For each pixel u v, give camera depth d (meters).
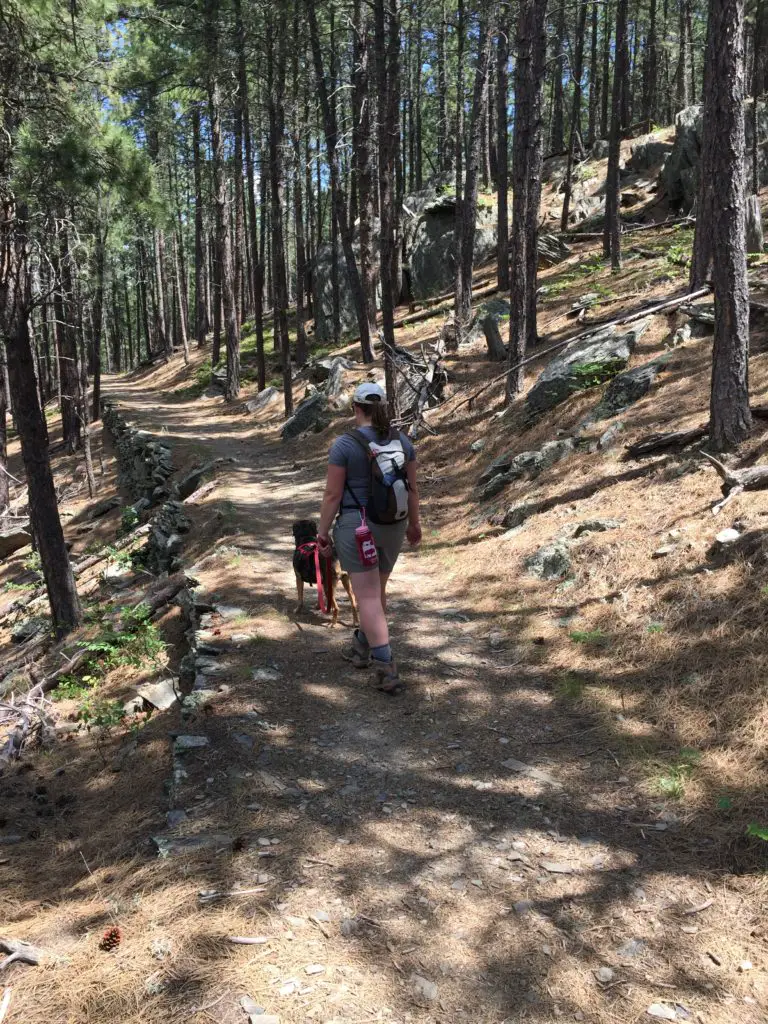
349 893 2.82
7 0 8.20
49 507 9.87
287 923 2.64
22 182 8.38
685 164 24.81
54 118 8.80
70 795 4.92
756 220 14.30
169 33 18.69
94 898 3.00
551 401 11.11
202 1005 2.28
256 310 25.52
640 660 4.65
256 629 5.84
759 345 8.91
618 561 5.91
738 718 3.78
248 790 3.54
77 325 20.09
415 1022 2.24
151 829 3.52
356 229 28.98
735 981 2.36
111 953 2.55
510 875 2.94
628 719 4.10
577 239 26.34
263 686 4.73
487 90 23.83
